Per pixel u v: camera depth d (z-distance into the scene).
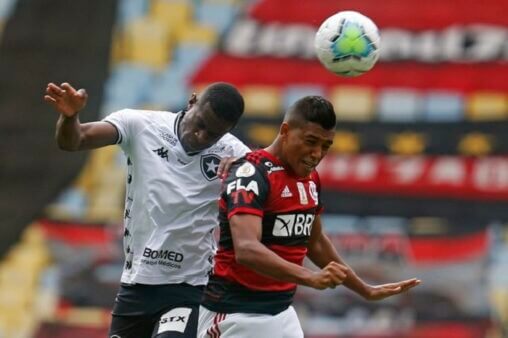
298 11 50.78
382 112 48.94
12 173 49.94
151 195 23.38
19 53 52.25
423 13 50.31
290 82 49.81
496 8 50.09
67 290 47.69
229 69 50.41
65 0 52.47
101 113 50.62
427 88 49.00
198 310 23.80
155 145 23.45
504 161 47.59
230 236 20.80
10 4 52.69
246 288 20.80
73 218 48.84
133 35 51.34
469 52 49.53
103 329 47.09
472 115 48.53
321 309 45.72
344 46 21.92
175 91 50.62
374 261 46.72
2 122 51.09
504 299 45.31
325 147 20.12
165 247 23.50
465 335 45.06
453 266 46.25
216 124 22.95
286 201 20.33
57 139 21.58
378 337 45.38
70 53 51.81
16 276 48.09
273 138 49.25
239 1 51.19
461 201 47.25
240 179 20.00
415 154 48.12
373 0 50.81
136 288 23.89
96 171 49.50
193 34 51.03
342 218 47.47
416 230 46.91
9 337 47.25
